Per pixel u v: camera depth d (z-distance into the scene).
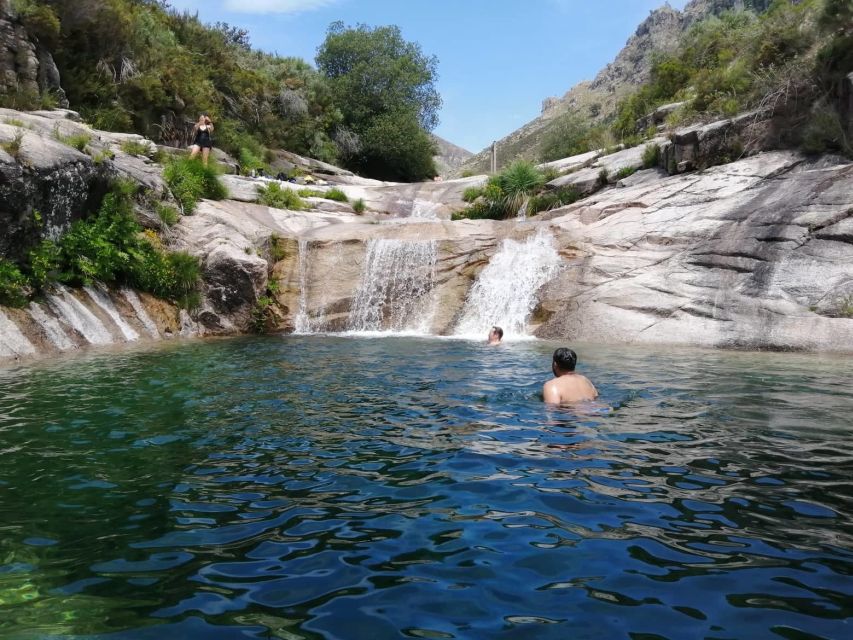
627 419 5.69
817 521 3.36
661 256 13.62
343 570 2.85
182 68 25.11
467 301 15.06
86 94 20.41
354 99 39.75
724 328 11.50
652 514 3.47
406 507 3.61
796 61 15.84
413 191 25.77
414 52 43.38
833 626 2.35
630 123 27.80
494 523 3.37
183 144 24.17
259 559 2.95
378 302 15.46
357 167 39.88
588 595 2.61
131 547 3.07
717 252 12.91
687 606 2.51
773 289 11.66
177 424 5.54
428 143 41.75
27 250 10.77
